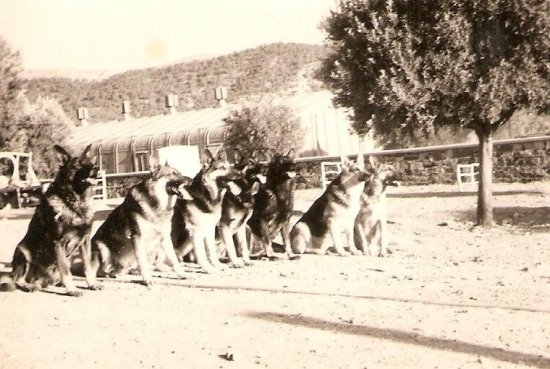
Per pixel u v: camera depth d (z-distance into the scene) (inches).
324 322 284.2
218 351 245.4
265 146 1323.8
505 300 323.9
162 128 1699.1
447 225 674.8
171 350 247.4
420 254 508.4
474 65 636.7
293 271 423.2
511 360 229.5
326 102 1403.8
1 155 1191.6
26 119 1393.9
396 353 238.8
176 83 5521.7
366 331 268.8
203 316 299.1
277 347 248.8
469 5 621.9
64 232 346.6
